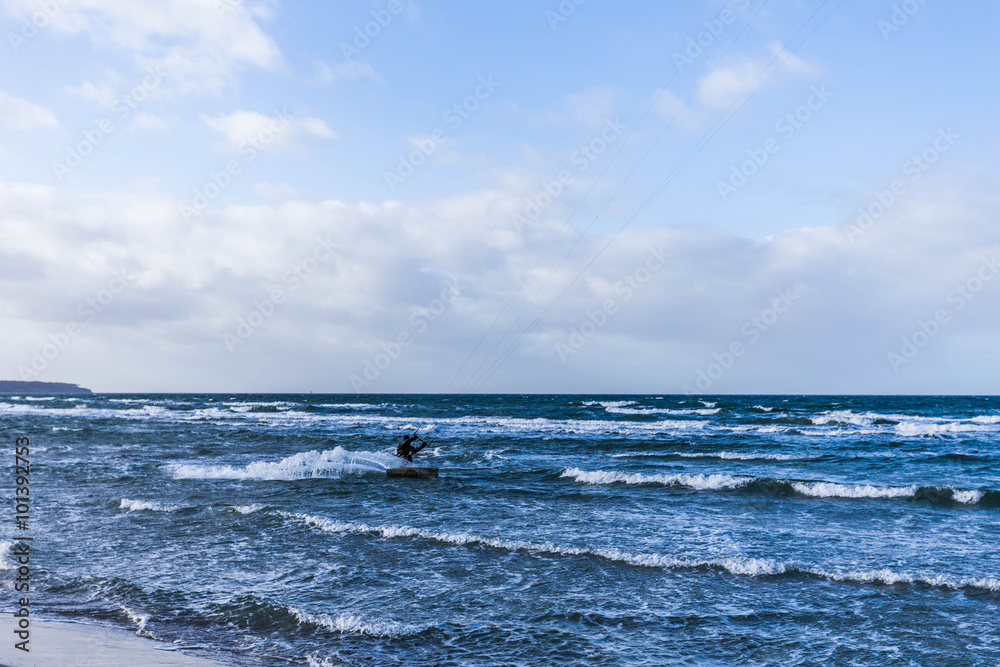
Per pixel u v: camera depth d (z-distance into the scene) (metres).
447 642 7.85
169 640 7.72
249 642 7.77
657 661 7.40
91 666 6.75
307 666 7.11
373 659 7.34
